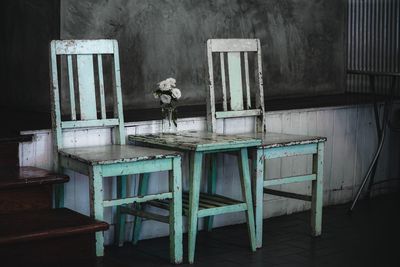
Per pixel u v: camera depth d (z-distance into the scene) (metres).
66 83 5.37
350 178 6.24
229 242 5.05
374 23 7.42
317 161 5.12
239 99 5.27
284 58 6.74
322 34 7.00
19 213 4.29
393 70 7.44
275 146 4.86
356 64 7.39
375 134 6.36
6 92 6.15
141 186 4.95
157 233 5.15
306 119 5.84
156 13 5.83
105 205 4.23
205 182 5.33
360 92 7.36
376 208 6.07
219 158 5.36
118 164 4.26
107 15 5.54
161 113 5.47
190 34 6.07
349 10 7.25
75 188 4.74
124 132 4.82
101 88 4.75
